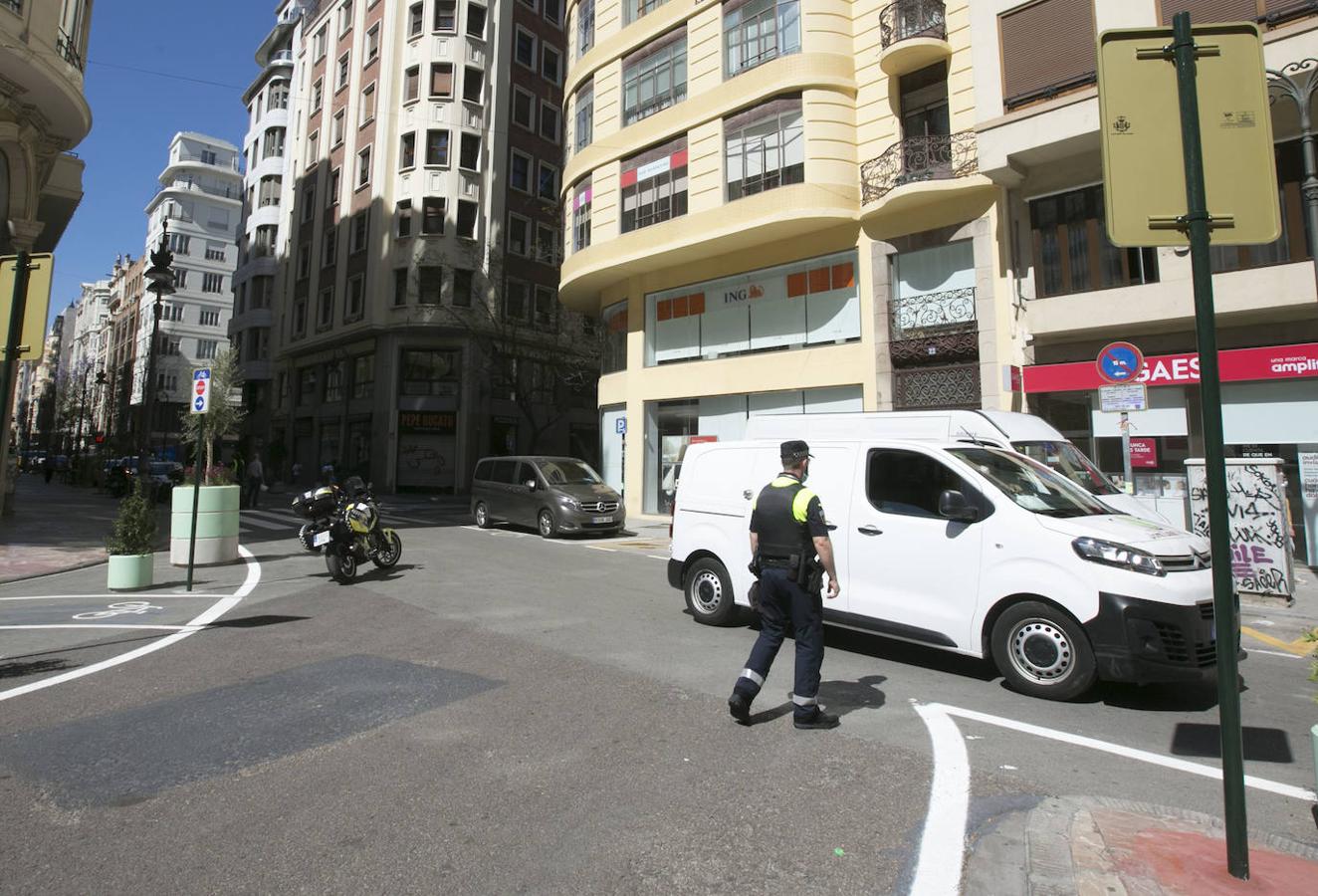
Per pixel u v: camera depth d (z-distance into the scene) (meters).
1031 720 4.66
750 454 7.34
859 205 16.39
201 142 75.50
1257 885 2.60
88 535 14.91
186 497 11.20
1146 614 4.77
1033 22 13.77
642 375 20.41
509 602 8.35
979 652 5.45
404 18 35.44
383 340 33.72
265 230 44.31
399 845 3.05
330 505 9.81
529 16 37.69
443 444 33.47
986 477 5.72
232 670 5.61
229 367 14.60
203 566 11.09
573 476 16.77
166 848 3.02
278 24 46.50
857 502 6.32
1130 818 3.20
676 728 4.43
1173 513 12.34
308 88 41.72
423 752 4.04
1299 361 11.16
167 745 4.12
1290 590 8.83
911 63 15.83
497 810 3.36
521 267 36.12
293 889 2.73
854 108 16.72
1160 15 12.48
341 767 3.84
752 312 18.36
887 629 5.95
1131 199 2.85
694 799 3.49
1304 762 4.03
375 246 34.19
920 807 3.41
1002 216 14.34
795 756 4.02
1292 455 11.38
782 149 16.88
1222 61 2.83
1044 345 13.75
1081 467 9.44
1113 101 2.90
